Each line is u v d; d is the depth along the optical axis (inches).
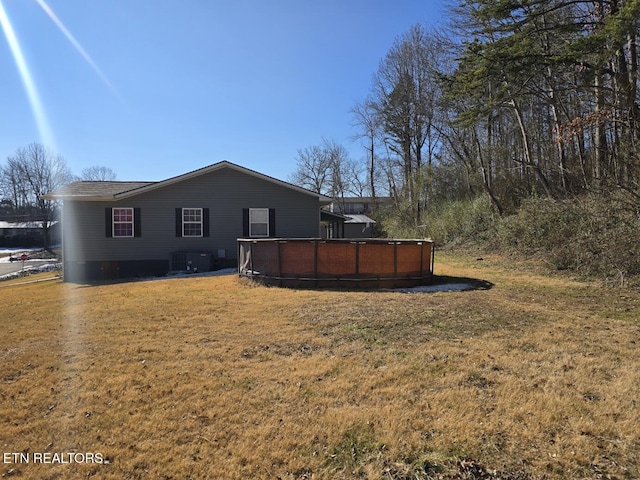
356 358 160.7
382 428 107.3
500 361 154.6
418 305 259.6
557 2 462.9
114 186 631.2
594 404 118.3
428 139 1113.4
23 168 1878.7
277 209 610.5
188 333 202.8
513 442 100.0
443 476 88.7
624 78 406.3
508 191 723.4
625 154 410.6
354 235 1407.5
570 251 415.2
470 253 624.1
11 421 115.0
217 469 92.3
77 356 169.3
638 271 336.5
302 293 318.0
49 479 90.1
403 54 1094.4
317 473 90.7
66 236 564.7
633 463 91.9
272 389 132.7
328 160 1814.7
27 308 296.2
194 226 589.9
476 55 442.0
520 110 684.1
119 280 526.0
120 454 98.5
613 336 187.9
